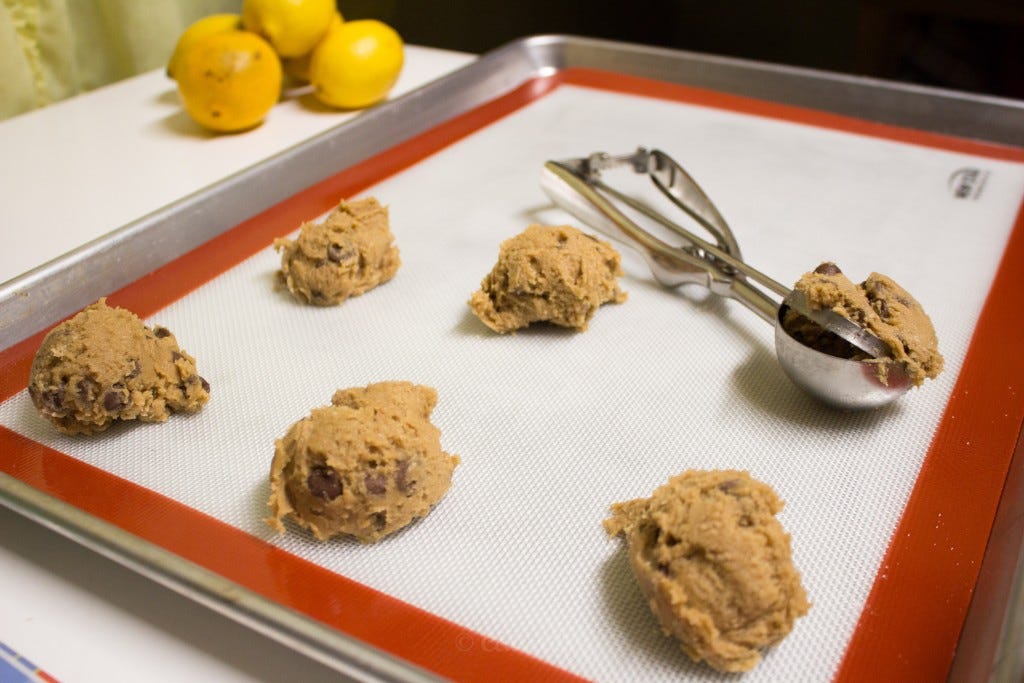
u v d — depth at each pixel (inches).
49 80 29.0
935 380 15.3
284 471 13.0
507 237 19.2
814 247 18.6
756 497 11.8
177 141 23.9
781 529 11.7
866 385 14.1
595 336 16.5
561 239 16.8
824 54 39.2
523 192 20.7
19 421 15.0
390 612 12.0
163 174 22.3
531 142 22.9
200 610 12.6
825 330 15.0
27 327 16.6
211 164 22.7
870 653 11.5
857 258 18.2
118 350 14.4
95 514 13.3
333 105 25.5
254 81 23.2
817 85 23.9
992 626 11.2
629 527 12.6
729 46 40.9
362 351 16.2
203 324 16.9
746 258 18.3
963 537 12.8
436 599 12.2
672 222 19.0
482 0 38.4
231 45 23.0
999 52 34.0
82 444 14.5
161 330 15.4
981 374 15.3
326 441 12.7
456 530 13.1
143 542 12.4
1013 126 22.1
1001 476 13.6
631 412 14.9
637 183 21.2
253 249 18.9
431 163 22.0
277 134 24.3
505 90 25.6
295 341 16.5
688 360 15.9
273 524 12.8
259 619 11.5
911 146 22.2
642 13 40.9
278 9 24.0
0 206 20.9
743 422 14.7
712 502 11.7
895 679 11.3
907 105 23.0
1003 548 12.2
